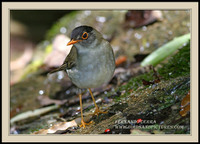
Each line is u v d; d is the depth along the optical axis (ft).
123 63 42.98
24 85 46.32
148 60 35.53
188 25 43.34
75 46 25.95
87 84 26.91
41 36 64.85
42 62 51.39
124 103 27.66
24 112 39.01
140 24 48.93
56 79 45.29
